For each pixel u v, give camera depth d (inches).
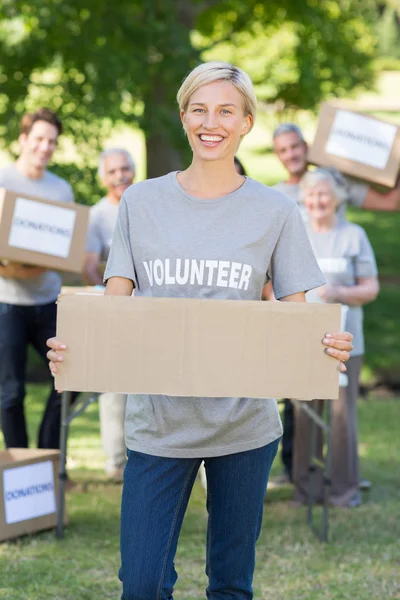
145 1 407.8
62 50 402.3
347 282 204.5
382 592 153.7
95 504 206.1
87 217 196.1
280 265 103.1
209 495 104.0
